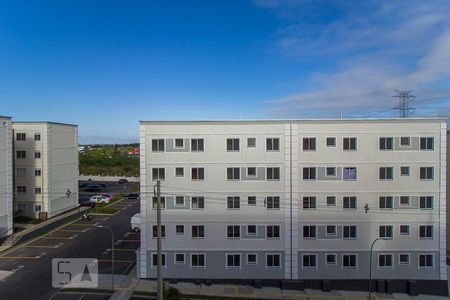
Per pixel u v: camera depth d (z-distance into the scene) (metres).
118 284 37.41
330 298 35.31
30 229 58.22
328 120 36.81
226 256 37.59
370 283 34.66
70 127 73.62
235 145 37.25
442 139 36.75
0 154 51.19
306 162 37.03
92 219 65.69
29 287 36.41
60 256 45.56
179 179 37.31
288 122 36.91
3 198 51.91
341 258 37.34
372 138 36.91
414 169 37.00
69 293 35.19
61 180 70.00
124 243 51.12
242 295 35.44
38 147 65.12
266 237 37.41
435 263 37.31
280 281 37.22
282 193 37.22
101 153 179.75
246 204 37.34
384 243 37.28
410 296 36.47
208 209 37.41
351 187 37.09
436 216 37.19
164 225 37.50
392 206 37.16
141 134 37.06
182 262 37.75
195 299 34.22
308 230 37.31
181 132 37.19
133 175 133.88
